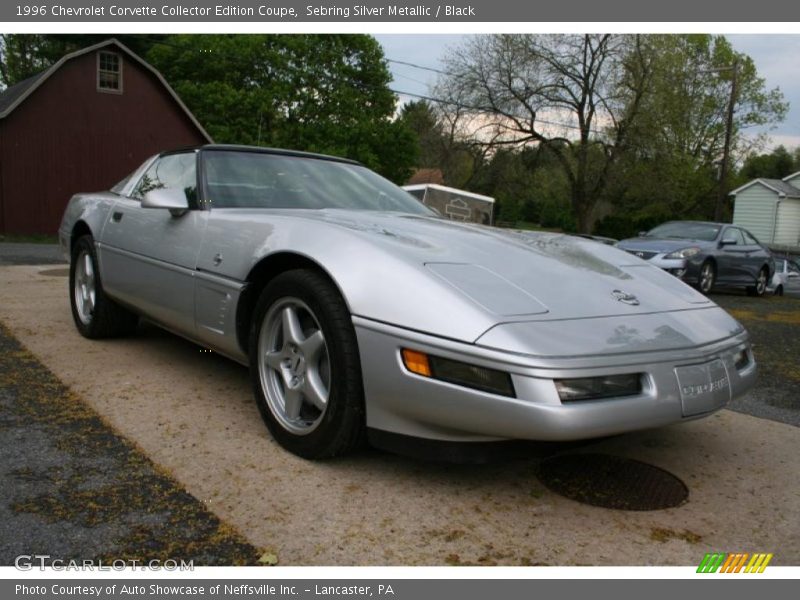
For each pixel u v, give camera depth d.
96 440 2.67
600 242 3.46
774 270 13.27
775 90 40.44
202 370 3.72
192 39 29.00
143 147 20.89
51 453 2.52
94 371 3.62
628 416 2.10
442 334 2.13
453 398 2.10
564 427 2.00
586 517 2.24
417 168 36.66
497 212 44.53
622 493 2.44
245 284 2.81
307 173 3.71
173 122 21.38
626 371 2.13
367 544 2.00
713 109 39.66
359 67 32.69
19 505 2.12
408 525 2.12
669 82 29.98
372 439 2.36
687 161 33.78
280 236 2.73
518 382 2.02
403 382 2.19
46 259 10.61
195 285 3.12
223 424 2.91
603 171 30.30
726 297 11.88
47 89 19.06
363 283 2.33
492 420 2.05
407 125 32.84
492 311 2.17
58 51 32.19
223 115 28.38
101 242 4.04
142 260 3.55
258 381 2.75
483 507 2.27
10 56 35.09
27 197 18.94
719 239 11.71
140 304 3.67
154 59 29.59
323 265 2.45
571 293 2.41
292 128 29.67
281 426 2.63
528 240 3.01
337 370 2.36
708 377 2.32
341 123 31.16
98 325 4.21
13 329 4.55
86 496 2.20
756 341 6.04
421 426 2.23
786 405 3.73
